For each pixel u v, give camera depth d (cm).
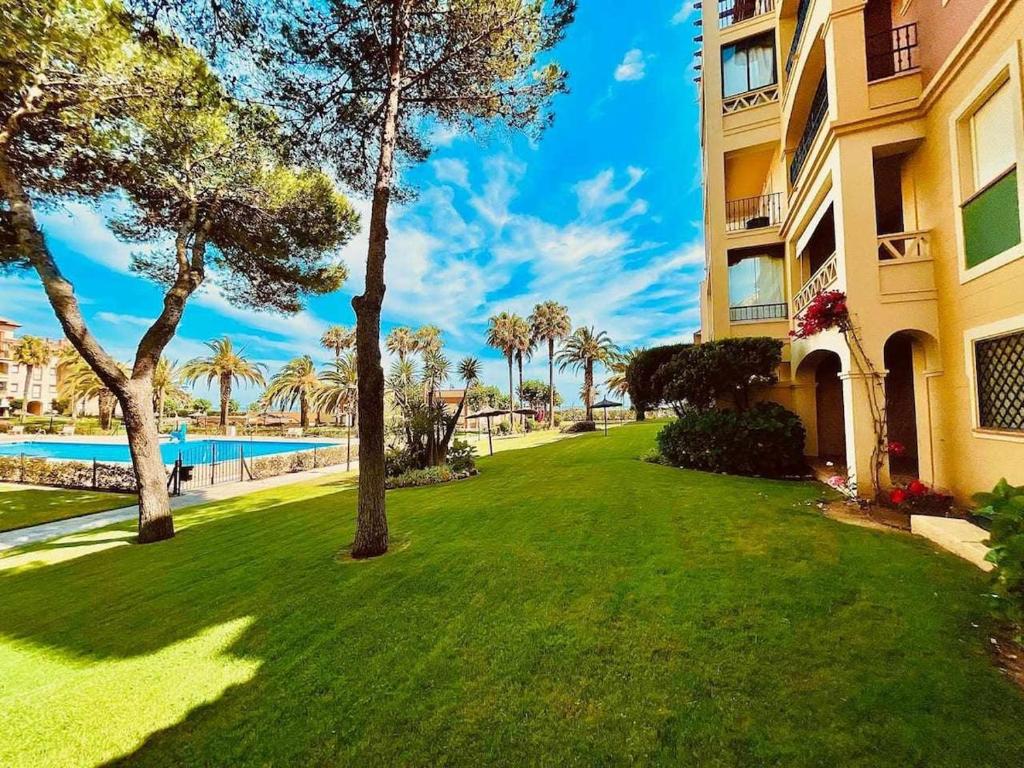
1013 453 510
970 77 563
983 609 337
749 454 955
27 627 476
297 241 1143
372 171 873
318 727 277
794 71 993
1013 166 499
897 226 827
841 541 499
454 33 719
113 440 3547
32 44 618
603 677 296
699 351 1119
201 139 843
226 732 281
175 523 1005
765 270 1305
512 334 5344
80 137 779
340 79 740
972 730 227
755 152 1344
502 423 4422
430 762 242
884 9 733
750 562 455
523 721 265
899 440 904
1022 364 508
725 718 251
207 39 584
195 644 396
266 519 926
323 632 395
